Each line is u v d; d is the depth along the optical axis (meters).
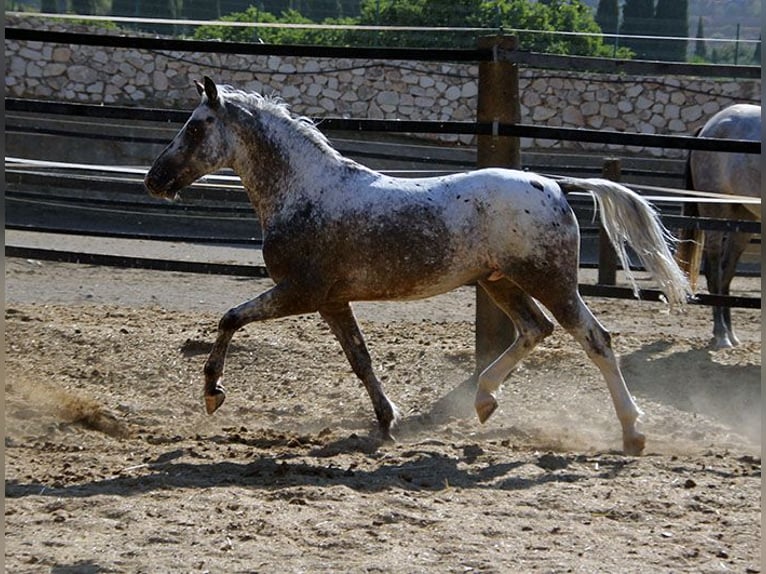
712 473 7.64
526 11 25.45
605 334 8.33
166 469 7.48
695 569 5.72
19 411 9.02
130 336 11.67
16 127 17.17
